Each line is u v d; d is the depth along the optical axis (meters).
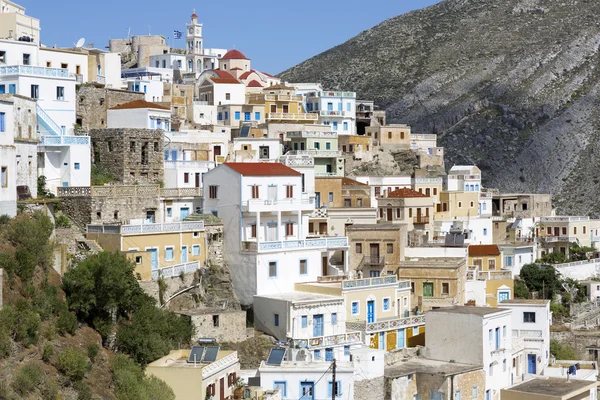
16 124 110.69
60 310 96.38
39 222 102.62
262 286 123.69
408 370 110.69
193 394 94.88
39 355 88.81
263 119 199.50
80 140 130.75
